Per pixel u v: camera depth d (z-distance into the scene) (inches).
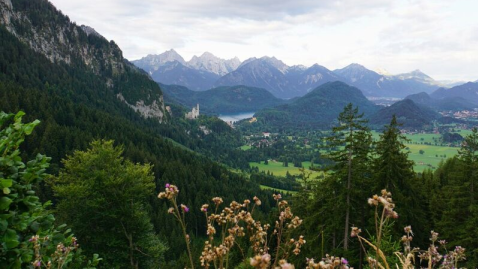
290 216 115.6
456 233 804.0
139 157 3513.8
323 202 803.4
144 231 736.3
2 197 115.6
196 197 2760.8
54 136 3154.5
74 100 6692.9
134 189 701.3
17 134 133.9
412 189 800.9
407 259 121.4
